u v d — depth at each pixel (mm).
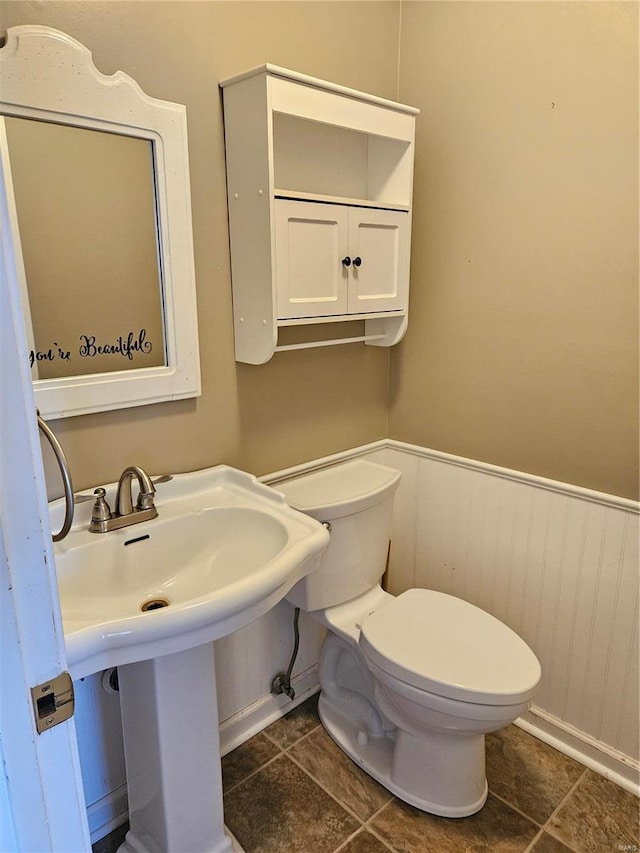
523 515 1719
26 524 529
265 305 1400
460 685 1319
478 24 1559
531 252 1564
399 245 1680
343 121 1436
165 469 1431
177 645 970
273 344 1412
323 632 1967
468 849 1433
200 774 1306
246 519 1347
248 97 1298
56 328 1186
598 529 1564
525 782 1627
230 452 1568
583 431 1552
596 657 1635
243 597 1001
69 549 1144
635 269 1388
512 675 1355
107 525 1209
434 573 2006
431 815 1523
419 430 1949
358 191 1744
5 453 507
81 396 1229
